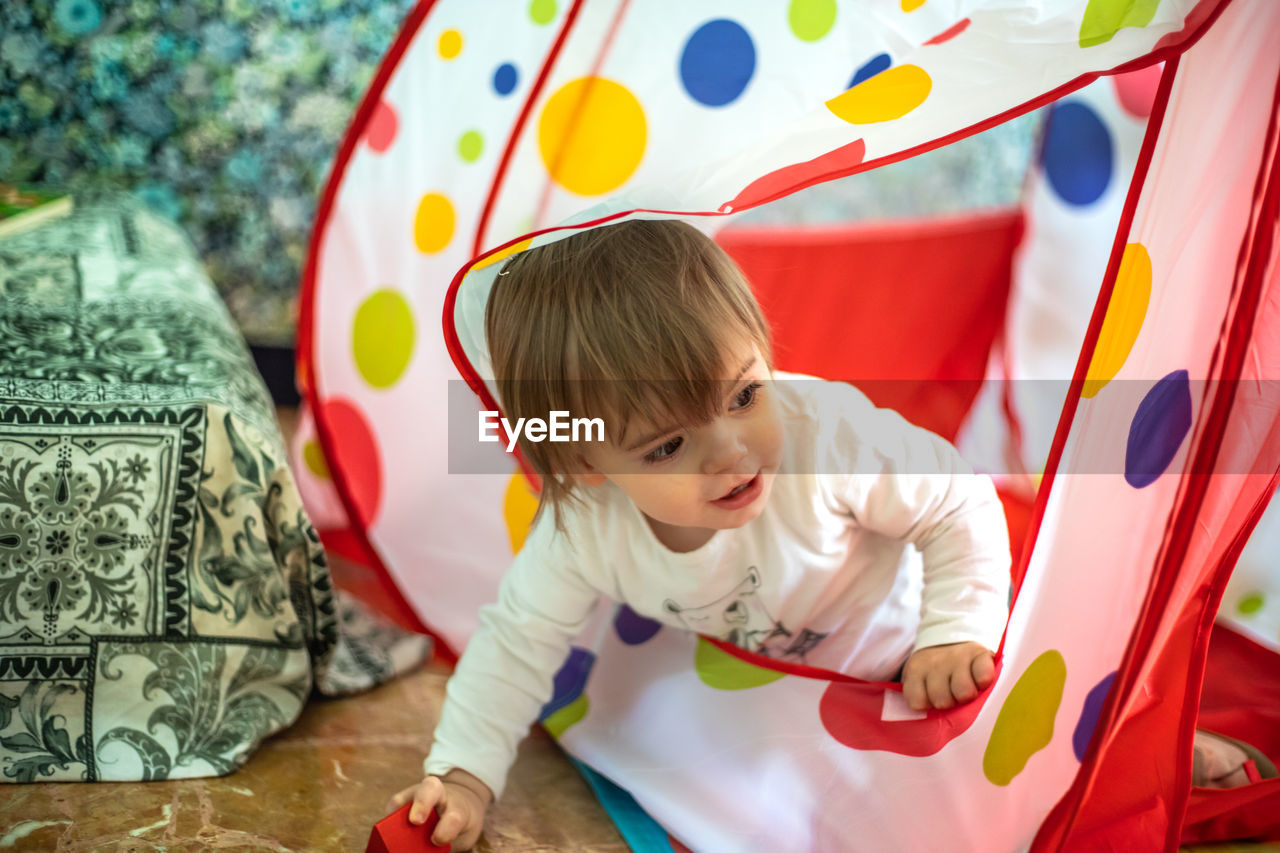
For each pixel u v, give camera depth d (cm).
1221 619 103
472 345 78
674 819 78
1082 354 66
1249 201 68
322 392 136
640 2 106
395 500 126
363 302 130
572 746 91
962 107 63
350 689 99
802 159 64
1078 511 71
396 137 127
